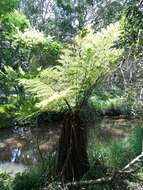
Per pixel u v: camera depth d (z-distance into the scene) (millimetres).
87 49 4938
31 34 6664
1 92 8078
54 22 18797
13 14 7809
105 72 5398
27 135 10945
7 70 5789
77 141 5430
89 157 5961
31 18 19547
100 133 11070
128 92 7680
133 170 5406
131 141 7469
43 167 5695
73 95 5242
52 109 5348
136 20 7340
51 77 4910
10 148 9547
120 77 7836
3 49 9953
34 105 5090
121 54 5410
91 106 12930
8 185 5371
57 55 6617
